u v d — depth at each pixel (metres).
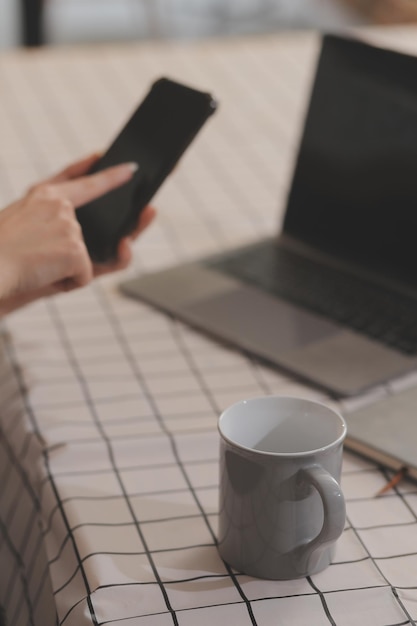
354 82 1.21
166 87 0.99
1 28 4.95
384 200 1.17
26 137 1.73
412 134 1.13
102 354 1.03
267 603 0.65
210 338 1.06
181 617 0.64
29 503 0.84
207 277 1.19
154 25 5.31
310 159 1.27
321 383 0.93
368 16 5.14
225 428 0.68
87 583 0.67
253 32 5.36
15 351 1.03
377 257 1.17
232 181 1.59
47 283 0.89
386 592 0.66
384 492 0.78
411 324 1.06
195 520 0.74
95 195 0.95
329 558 0.68
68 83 2.04
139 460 0.83
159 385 0.96
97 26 5.41
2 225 0.89
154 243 1.34
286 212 1.31
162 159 0.95
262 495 0.65
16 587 0.85
